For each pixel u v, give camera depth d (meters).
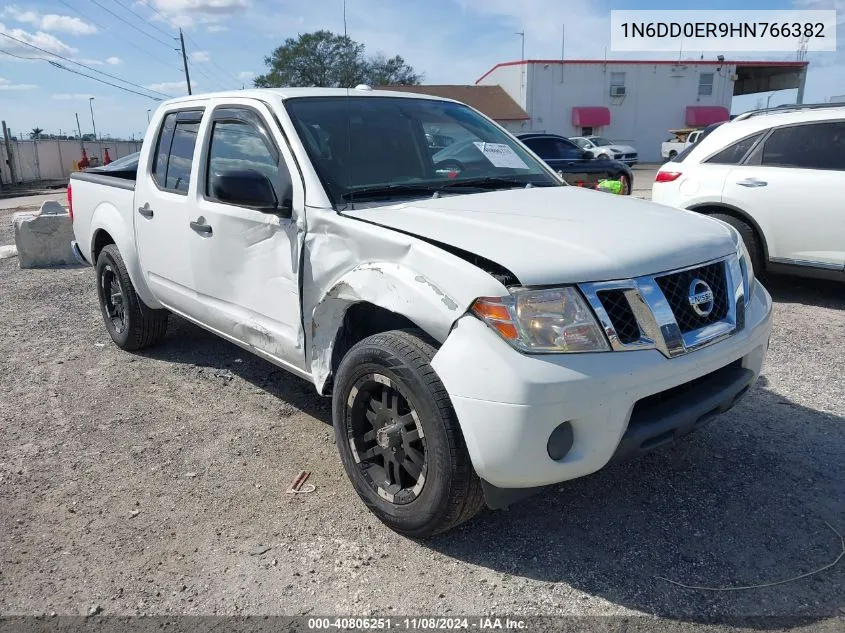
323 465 3.64
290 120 3.57
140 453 3.80
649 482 3.39
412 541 2.97
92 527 3.11
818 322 5.94
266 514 3.19
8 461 3.74
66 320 6.58
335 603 2.60
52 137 44.22
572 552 2.87
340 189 3.36
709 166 6.86
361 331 3.33
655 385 2.59
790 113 6.50
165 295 4.66
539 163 4.30
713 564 2.77
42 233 9.51
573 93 44.72
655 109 45.53
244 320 3.84
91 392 4.70
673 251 2.79
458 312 2.58
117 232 5.05
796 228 6.27
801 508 3.13
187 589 2.70
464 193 3.60
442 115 4.23
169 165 4.52
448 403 2.62
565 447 2.53
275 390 4.66
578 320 2.51
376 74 46.34
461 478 2.64
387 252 2.89
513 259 2.58
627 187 13.52
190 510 3.23
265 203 3.30
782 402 4.27
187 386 4.76
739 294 3.02
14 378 5.00
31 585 2.73
